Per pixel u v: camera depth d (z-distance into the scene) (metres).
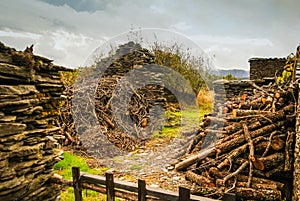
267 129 4.67
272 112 4.96
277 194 3.85
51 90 3.06
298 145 3.71
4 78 2.36
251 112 5.48
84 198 3.78
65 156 5.75
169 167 5.47
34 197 2.74
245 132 4.82
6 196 2.38
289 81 6.38
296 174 3.66
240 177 4.29
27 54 2.61
